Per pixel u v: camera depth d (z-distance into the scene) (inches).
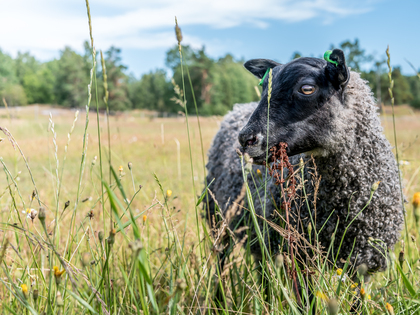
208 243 102.5
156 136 671.8
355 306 103.2
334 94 105.5
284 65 113.1
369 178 109.2
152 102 3661.4
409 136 559.5
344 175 107.9
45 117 1547.7
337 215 109.7
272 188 118.6
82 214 178.1
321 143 106.0
